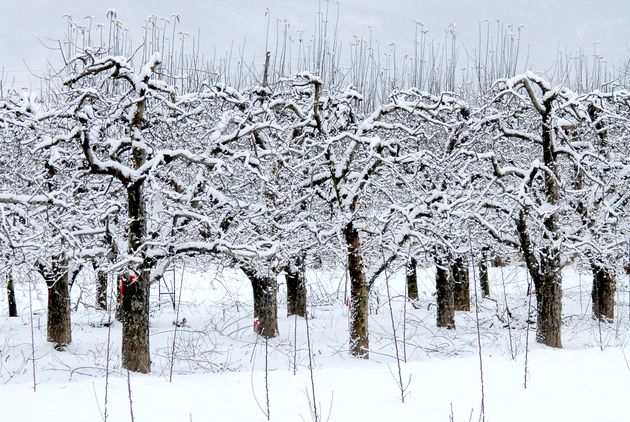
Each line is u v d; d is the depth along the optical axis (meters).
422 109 20.59
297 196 18.52
